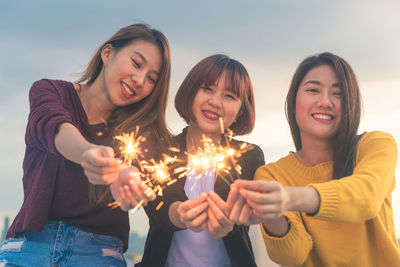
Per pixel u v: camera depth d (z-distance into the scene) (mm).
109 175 1456
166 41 2475
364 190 1682
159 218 2145
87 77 2535
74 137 1690
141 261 2322
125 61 2361
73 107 2332
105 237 2240
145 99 2531
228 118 2361
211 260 2260
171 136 2541
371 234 1982
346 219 1646
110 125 2484
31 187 2215
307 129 2176
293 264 1965
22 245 2062
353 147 2086
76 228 2162
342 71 2139
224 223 1606
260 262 2543
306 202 1550
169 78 2488
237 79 2340
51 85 2287
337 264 1984
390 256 1898
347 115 2096
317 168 2189
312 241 2041
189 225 1666
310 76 2207
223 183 2309
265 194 1398
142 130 2449
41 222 2057
